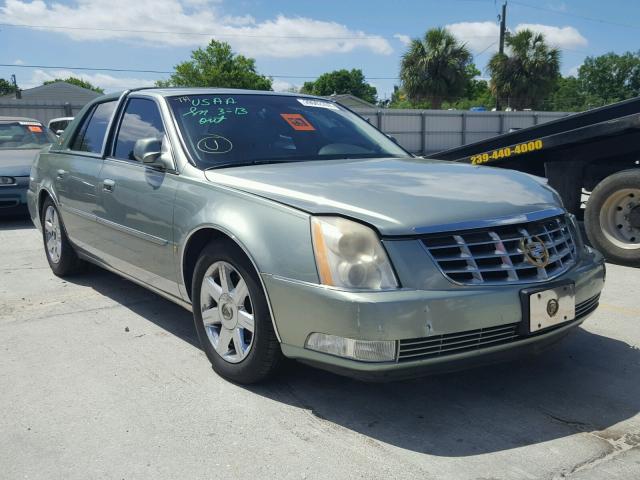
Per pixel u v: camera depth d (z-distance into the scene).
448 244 2.97
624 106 6.28
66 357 4.05
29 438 3.06
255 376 3.45
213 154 4.00
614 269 6.31
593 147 6.91
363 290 2.88
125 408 3.34
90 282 5.84
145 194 4.16
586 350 4.11
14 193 8.95
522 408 3.32
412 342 2.85
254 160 4.04
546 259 3.18
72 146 5.59
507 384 3.61
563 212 3.58
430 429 3.11
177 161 3.98
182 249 3.78
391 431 3.09
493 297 2.95
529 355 3.21
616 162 7.10
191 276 3.91
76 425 3.18
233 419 3.22
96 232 4.93
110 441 3.02
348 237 2.93
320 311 2.94
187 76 45.88
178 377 3.72
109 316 4.87
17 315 4.91
